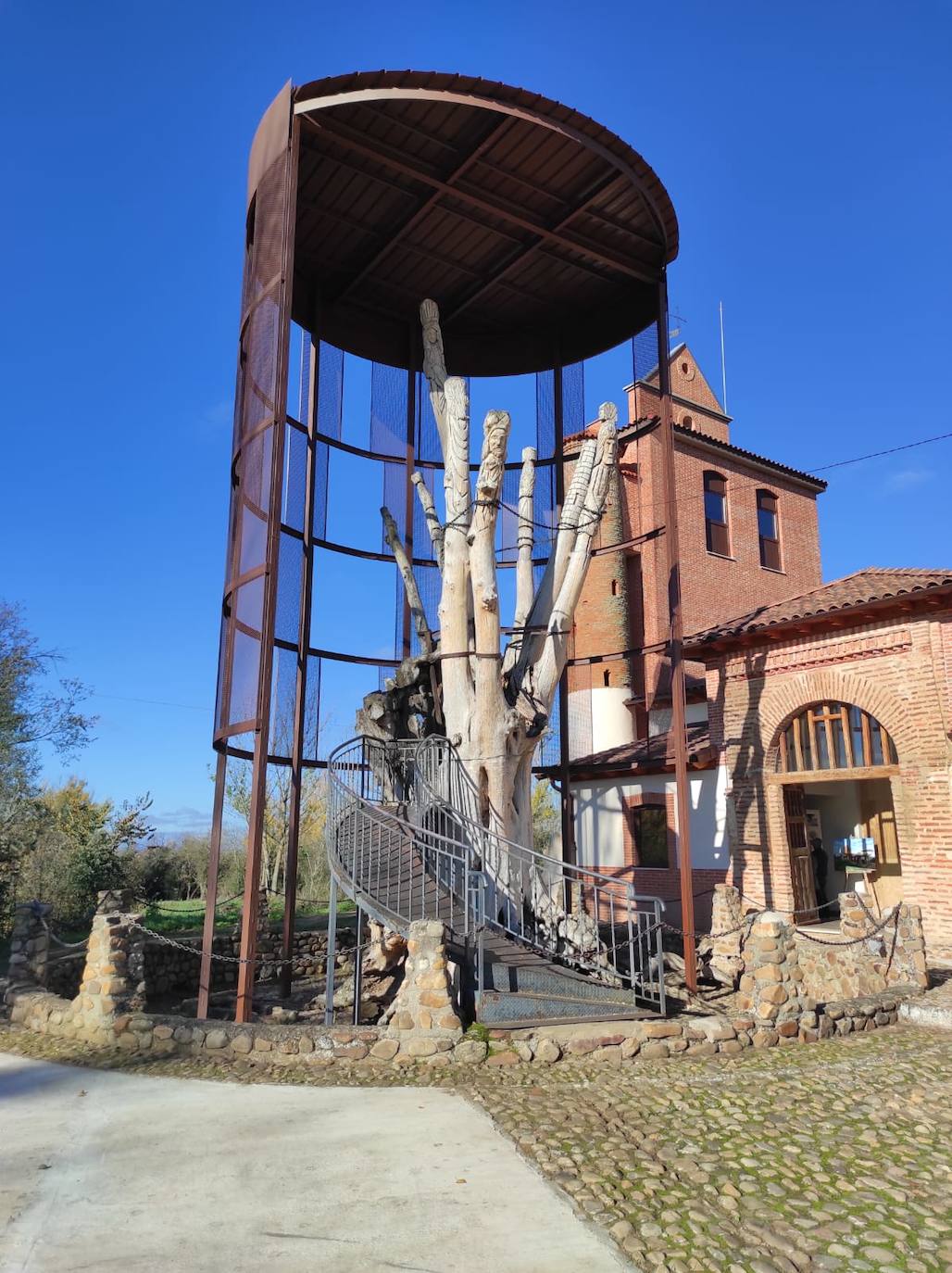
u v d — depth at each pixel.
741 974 12.56
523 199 13.86
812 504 29.12
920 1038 9.53
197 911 25.19
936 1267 4.52
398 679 13.83
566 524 13.74
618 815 21.25
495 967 9.20
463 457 13.10
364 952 14.52
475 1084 7.58
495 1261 4.46
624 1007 9.38
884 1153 6.04
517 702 12.65
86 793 34.28
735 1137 6.30
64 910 21.45
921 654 14.39
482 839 11.77
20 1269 4.35
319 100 11.62
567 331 17.25
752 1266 4.47
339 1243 4.64
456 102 11.59
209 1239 4.69
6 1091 7.55
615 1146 6.08
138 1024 8.88
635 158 12.65
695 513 25.61
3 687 23.12
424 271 15.95
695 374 28.62
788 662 16.59
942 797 13.87
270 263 11.47
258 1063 8.19
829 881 19.92
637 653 14.82
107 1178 5.54
